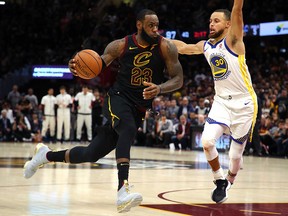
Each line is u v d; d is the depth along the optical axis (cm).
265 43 2205
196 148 1614
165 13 2395
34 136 1869
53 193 568
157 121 1744
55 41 2503
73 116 1928
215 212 472
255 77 1945
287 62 2011
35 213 444
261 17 2164
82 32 2486
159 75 481
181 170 905
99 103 1888
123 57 474
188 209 484
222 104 522
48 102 1861
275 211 486
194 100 1770
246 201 552
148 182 706
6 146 1517
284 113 1545
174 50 475
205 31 2256
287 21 2034
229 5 2305
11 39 2492
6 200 510
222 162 1141
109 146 483
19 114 1872
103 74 2225
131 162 1068
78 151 491
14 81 2400
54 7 2591
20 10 2555
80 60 462
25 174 521
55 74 2366
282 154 1430
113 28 2438
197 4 2419
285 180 786
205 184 698
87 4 2608
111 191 596
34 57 2452
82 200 524
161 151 1517
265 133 1485
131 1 2616
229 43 508
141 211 466
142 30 468
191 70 2272
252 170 956
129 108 471
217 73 521
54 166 906
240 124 517
